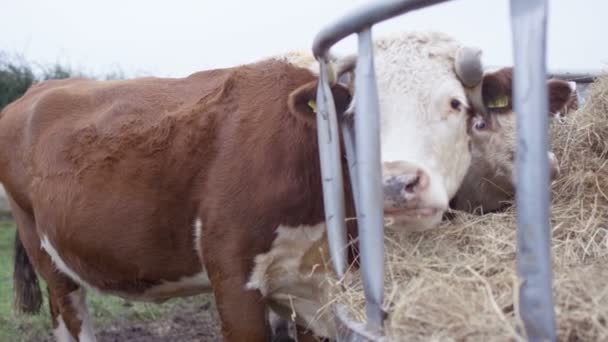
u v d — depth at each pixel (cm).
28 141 434
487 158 322
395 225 239
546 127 149
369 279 207
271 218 316
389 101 262
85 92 423
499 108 288
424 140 257
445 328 175
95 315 642
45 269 464
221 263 330
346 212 302
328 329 328
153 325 626
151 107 372
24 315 624
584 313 164
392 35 282
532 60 149
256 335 329
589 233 242
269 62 349
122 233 367
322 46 231
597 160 306
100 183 376
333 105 246
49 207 410
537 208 150
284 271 328
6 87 1389
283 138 316
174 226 352
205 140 339
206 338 590
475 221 262
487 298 179
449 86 265
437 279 198
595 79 346
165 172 349
